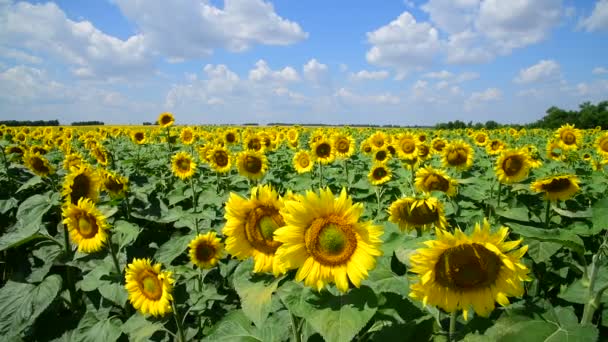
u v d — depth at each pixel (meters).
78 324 1.47
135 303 1.39
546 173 3.30
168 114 4.38
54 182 2.53
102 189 2.12
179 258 2.02
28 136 6.62
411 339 0.85
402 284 0.93
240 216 0.90
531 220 1.96
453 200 2.16
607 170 3.84
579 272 0.95
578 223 1.64
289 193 0.92
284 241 0.80
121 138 9.41
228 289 1.75
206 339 1.17
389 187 3.20
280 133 6.28
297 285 0.83
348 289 0.81
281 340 1.14
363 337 0.96
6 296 1.39
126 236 1.65
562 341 0.62
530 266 1.46
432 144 4.77
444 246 0.71
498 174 2.23
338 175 3.87
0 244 1.46
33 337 1.47
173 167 3.08
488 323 0.75
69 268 1.63
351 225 0.80
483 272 0.72
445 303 0.74
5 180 2.75
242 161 2.96
